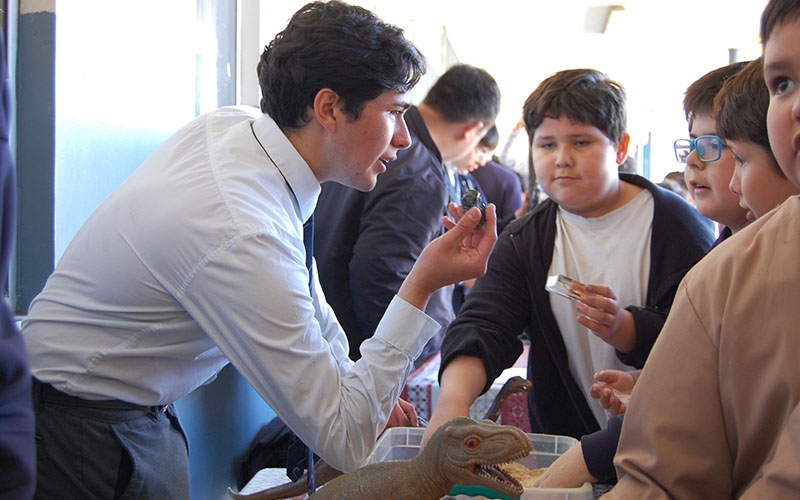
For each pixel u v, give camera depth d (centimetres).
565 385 159
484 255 115
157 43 189
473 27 551
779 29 67
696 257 149
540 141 156
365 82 117
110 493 114
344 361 148
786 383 71
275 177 117
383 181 220
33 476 74
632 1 441
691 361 79
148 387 117
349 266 227
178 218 107
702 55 396
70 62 152
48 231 150
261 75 123
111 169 169
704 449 78
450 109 251
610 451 98
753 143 99
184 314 114
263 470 210
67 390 112
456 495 86
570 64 593
